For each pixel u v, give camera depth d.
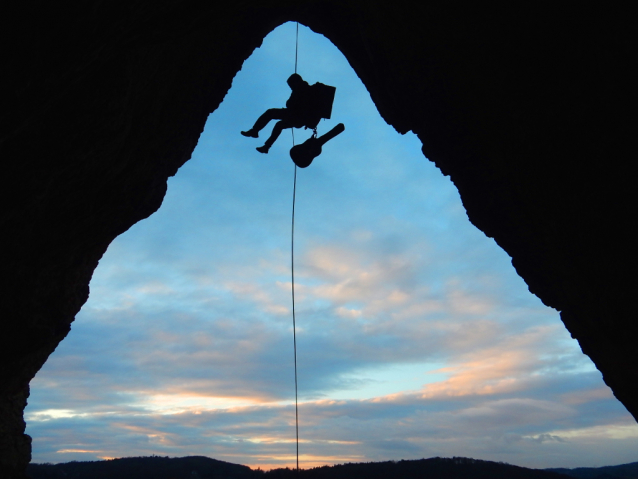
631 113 6.41
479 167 11.24
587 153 7.37
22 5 4.40
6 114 5.31
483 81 8.72
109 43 5.74
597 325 9.33
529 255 11.26
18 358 11.39
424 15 8.64
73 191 9.88
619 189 7.09
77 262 12.13
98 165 9.74
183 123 12.50
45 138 7.91
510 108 8.42
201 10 6.37
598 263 8.21
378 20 10.78
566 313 11.02
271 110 9.77
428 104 11.76
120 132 9.30
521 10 6.85
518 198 10.11
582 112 7.07
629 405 10.57
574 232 8.54
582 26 6.25
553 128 7.77
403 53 10.88
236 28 12.59
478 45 8.05
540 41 6.98
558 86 7.18
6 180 7.98
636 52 5.86
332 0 12.18
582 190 7.83
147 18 5.76
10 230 9.27
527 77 7.57
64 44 5.02
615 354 9.38
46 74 5.22
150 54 8.88
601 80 6.50
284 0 7.54
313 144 9.79
